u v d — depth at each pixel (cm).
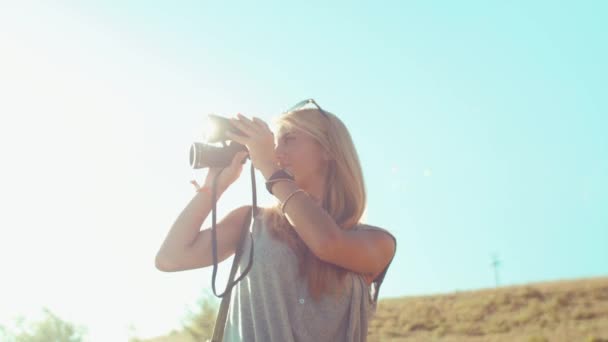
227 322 277
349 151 292
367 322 276
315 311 259
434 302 4097
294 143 291
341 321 264
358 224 291
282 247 263
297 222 256
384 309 4069
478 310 3725
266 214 277
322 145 288
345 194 289
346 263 262
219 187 282
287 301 259
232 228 291
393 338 3222
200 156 279
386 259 287
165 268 280
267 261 262
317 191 289
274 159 271
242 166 287
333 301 262
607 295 3728
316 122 291
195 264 282
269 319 257
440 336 3178
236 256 275
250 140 270
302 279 261
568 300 3709
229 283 266
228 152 284
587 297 3747
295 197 259
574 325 3106
